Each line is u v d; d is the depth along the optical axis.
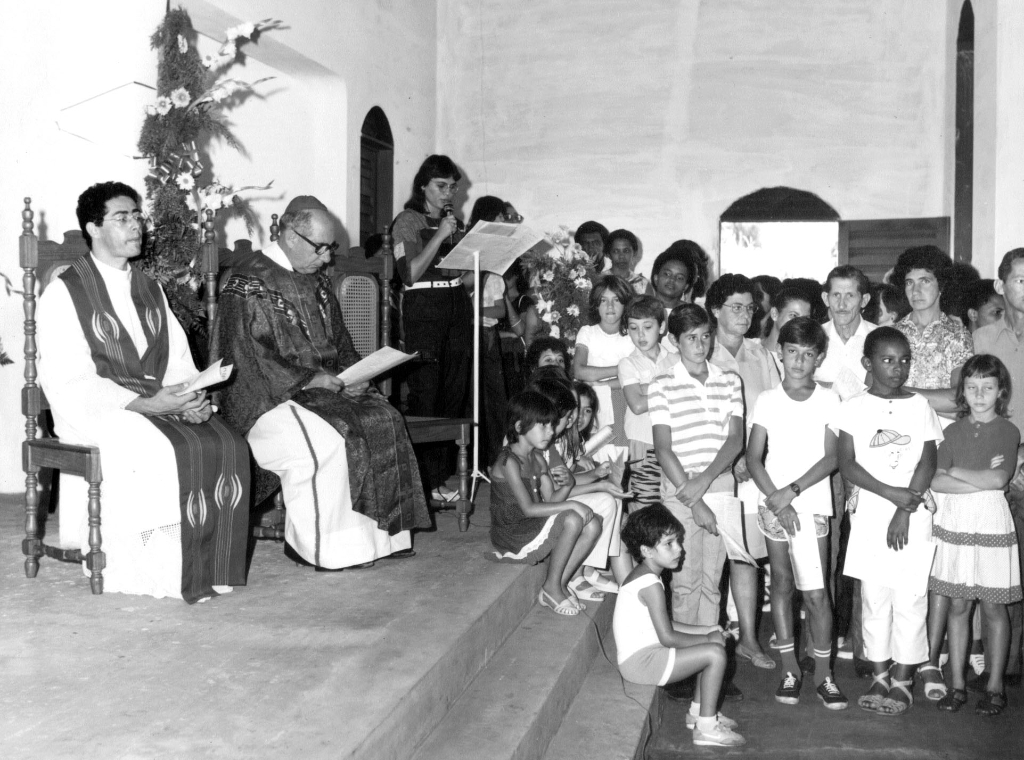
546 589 4.38
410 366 5.65
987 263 7.05
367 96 7.72
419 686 2.95
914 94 8.76
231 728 2.56
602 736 3.59
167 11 5.20
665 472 4.23
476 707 3.31
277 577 4.02
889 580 4.08
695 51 9.08
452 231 5.52
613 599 4.79
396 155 8.37
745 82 9.02
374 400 4.47
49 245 4.36
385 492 4.24
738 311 4.68
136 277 4.15
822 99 8.91
